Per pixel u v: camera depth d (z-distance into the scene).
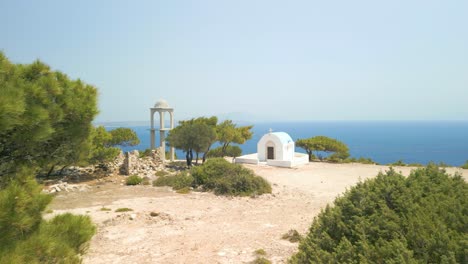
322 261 6.43
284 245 11.84
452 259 4.97
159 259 10.70
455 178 7.59
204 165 26.38
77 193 22.42
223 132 42.91
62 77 8.66
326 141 45.19
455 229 5.70
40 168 9.25
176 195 22.09
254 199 20.88
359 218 6.81
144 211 17.00
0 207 4.64
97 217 15.86
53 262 5.36
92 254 11.13
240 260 10.45
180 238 12.90
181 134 35.75
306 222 15.26
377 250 5.81
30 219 5.14
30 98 6.59
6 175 7.31
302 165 38.84
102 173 29.47
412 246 5.73
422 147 152.62
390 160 88.56
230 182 23.09
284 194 22.59
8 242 4.84
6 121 5.11
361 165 39.00
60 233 5.86
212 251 11.36
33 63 8.04
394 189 7.10
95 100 9.32
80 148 10.13
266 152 39.53
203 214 16.86
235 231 13.83
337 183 27.14
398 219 6.29
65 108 8.12
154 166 32.44
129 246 12.00
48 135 6.86
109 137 31.12
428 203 6.38
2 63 6.40
